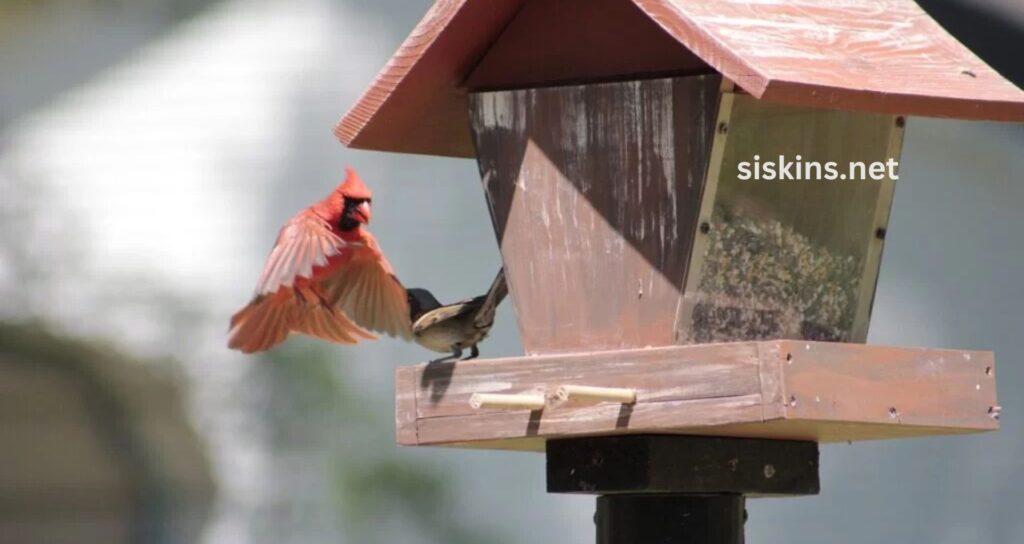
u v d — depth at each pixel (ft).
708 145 19.99
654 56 20.45
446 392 21.08
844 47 20.07
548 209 21.27
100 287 46.70
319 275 19.76
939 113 19.51
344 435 45.29
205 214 46.73
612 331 20.67
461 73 22.27
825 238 21.12
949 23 39.83
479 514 44.27
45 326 46.37
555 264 21.20
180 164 47.11
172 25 49.26
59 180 47.44
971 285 43.83
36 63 49.26
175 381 46.19
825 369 18.93
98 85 48.73
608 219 20.75
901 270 43.88
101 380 46.73
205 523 45.47
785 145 20.63
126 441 46.65
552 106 21.30
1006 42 39.73
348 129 23.21
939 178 44.57
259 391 45.91
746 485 21.26
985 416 20.26
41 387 46.57
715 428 19.58
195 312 46.29
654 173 20.40
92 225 47.03
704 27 18.95
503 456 44.73
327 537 44.70
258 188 46.57
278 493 45.14
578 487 21.26
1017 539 42.78
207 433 45.98
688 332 20.15
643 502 21.50
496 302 22.35
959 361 20.11
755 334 20.61
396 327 20.15
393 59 22.36
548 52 21.38
